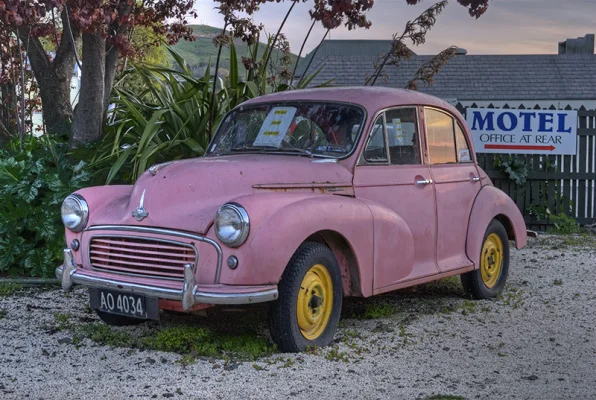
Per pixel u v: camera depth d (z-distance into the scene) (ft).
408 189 17.81
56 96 31.14
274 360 14.39
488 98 94.89
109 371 13.82
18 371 13.76
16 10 19.43
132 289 14.21
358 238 15.65
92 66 25.13
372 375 13.79
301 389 12.91
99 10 22.84
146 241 14.48
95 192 15.98
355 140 16.90
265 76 26.53
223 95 25.77
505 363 14.79
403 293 21.85
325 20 25.48
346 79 93.45
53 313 18.33
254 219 13.66
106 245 15.01
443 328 17.61
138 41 42.70
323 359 14.61
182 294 13.55
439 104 19.74
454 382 13.51
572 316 19.10
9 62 33.17
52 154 25.02
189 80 24.86
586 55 102.83
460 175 19.94
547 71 100.07
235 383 13.15
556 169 36.60
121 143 24.82
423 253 18.26
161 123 24.22
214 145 18.58
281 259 13.87
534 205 36.83
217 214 13.70
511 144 36.78
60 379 13.34
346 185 16.28
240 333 16.58
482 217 20.29
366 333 16.89
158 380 13.29
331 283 15.44
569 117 36.40
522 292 22.04
